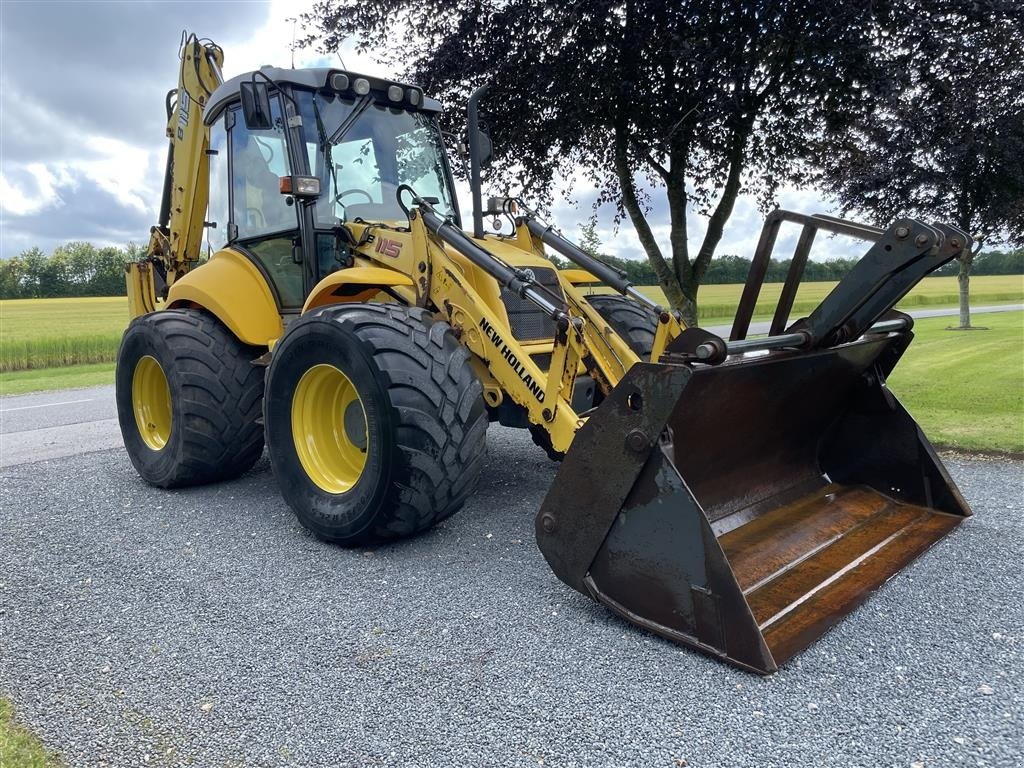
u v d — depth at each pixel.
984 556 3.39
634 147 6.56
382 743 2.14
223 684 2.47
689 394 2.77
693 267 6.78
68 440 6.91
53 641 2.80
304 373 3.83
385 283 3.81
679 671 2.50
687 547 2.61
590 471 2.83
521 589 3.19
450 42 6.07
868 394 3.92
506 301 4.02
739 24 5.27
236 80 4.77
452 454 3.48
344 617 2.94
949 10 5.12
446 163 5.03
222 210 5.11
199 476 4.80
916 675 2.44
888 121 5.78
